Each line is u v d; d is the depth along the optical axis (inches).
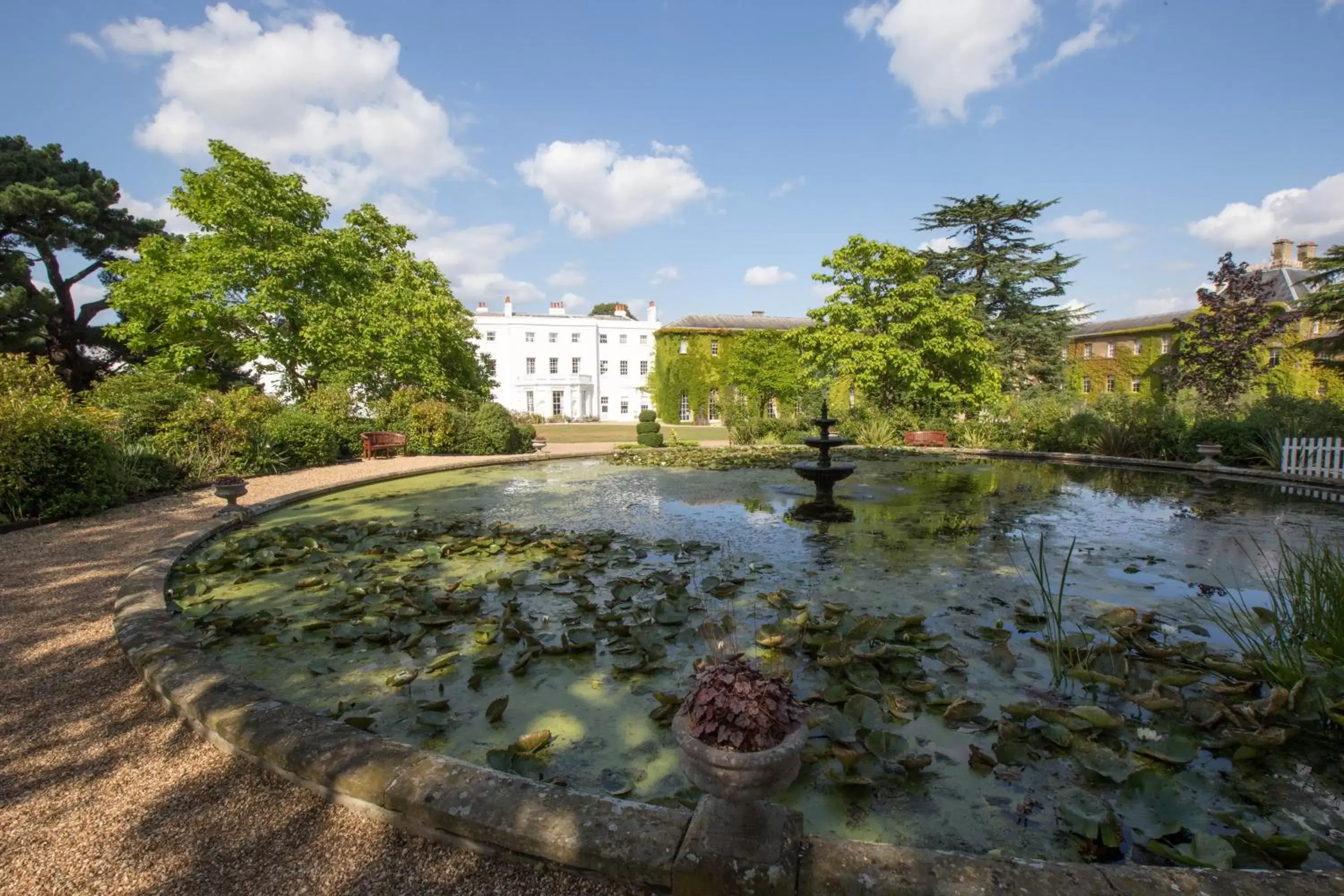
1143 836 57.5
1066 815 58.1
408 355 582.2
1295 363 858.1
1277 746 71.1
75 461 226.7
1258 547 171.0
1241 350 712.4
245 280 576.7
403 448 460.8
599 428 1202.0
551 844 50.9
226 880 53.0
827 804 62.4
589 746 73.3
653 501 258.2
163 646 95.3
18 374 261.7
